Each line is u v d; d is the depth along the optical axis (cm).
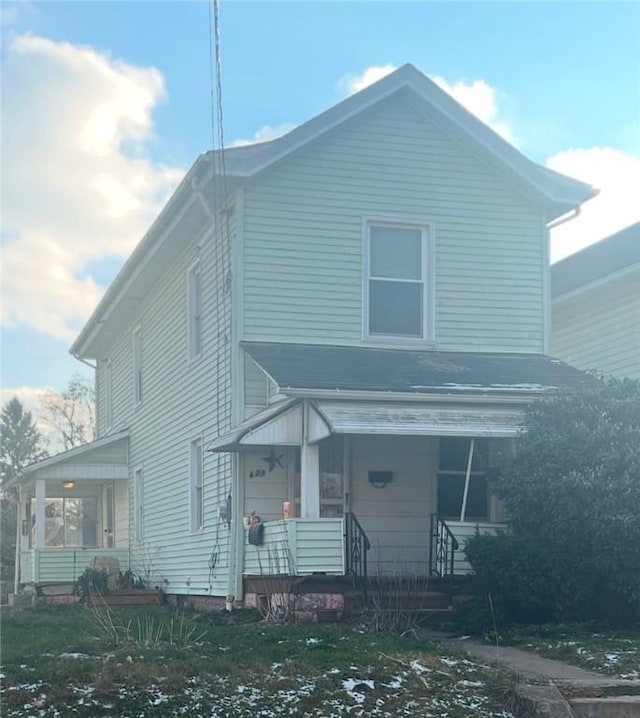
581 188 1573
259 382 1418
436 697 763
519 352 1547
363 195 1502
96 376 2756
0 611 1756
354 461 1443
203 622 1235
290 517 1295
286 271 1453
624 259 1777
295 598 1205
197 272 1689
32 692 741
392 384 1274
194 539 1641
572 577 1146
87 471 2198
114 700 721
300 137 1456
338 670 813
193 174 1429
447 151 1552
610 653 931
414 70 1504
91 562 2052
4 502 3719
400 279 1512
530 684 795
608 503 1105
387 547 1429
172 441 1822
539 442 1196
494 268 1555
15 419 5616
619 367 1784
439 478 1471
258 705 721
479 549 1180
